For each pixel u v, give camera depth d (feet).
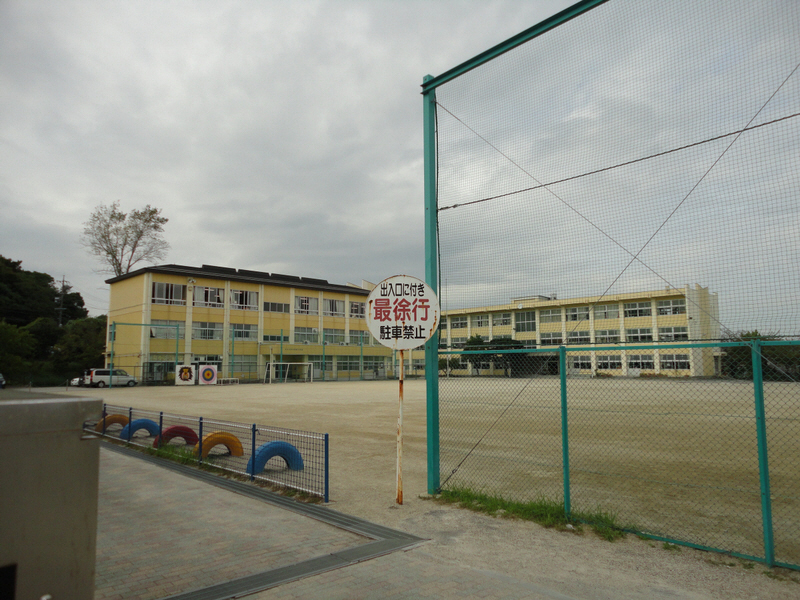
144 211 182.09
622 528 17.88
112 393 108.88
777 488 23.84
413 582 13.47
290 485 24.23
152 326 153.07
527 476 26.68
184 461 30.81
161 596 12.77
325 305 200.54
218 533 17.79
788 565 14.43
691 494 22.91
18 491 4.28
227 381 160.66
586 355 20.94
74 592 4.71
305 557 15.44
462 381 24.47
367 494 23.04
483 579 13.66
